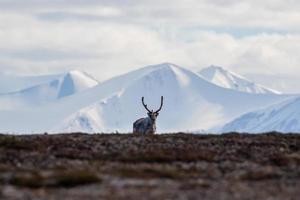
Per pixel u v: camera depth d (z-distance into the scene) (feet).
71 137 499.10
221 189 335.67
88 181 346.33
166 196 318.24
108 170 383.86
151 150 452.76
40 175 356.38
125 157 429.38
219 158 437.58
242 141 496.23
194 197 316.81
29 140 476.13
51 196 316.19
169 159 428.15
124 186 339.98
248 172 381.40
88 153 443.32
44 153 438.81
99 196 317.63
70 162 415.44
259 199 315.17
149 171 380.78
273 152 465.06
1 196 312.91
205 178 367.25
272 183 353.31
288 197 320.29
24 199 308.60
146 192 326.65
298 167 404.57
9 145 452.35
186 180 359.25
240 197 318.45
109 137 502.38
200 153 444.96
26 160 415.85
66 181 342.03
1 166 392.27
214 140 497.46
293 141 506.48
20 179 344.08
